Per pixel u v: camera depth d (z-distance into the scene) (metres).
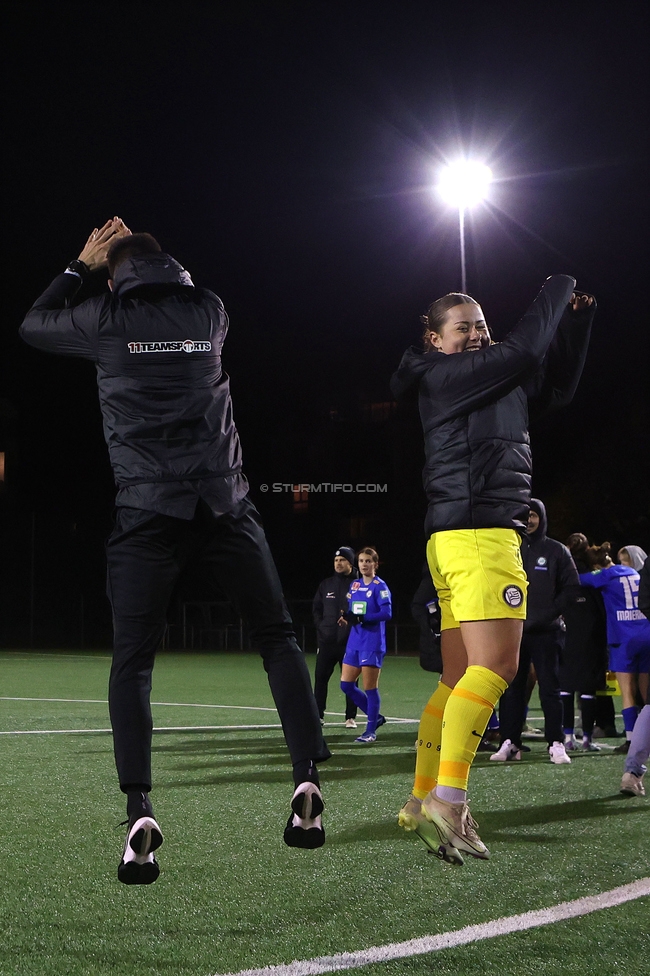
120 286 3.33
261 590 3.28
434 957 3.07
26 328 3.40
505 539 3.71
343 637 10.63
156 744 8.66
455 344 4.04
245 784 6.49
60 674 19.05
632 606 8.14
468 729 3.62
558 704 7.77
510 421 3.79
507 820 5.34
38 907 3.63
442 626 4.26
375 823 5.21
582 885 3.93
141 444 3.21
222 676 19.14
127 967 3.00
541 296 3.79
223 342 3.42
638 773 6.09
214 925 3.42
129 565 3.20
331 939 3.26
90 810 5.52
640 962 3.04
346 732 9.92
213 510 3.20
